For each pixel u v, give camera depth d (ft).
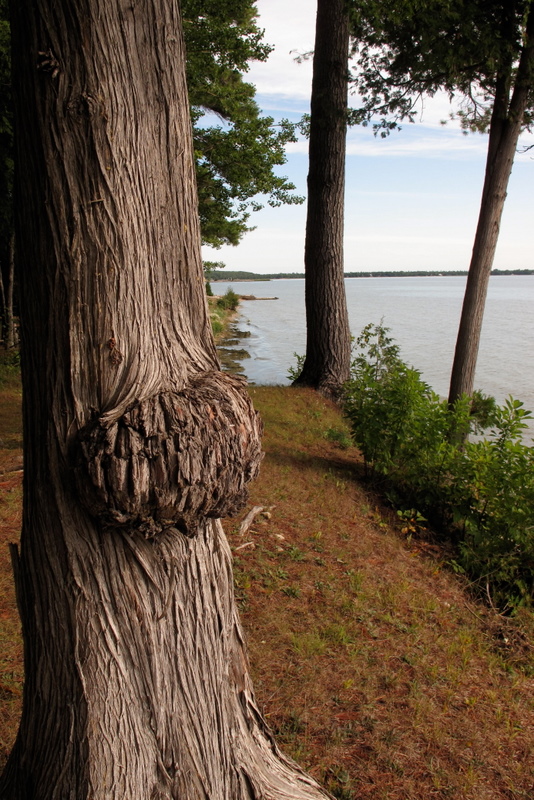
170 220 6.42
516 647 14.73
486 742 11.09
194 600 6.65
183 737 6.59
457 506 20.17
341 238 39.27
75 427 6.00
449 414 23.08
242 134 54.60
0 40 36.76
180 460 5.54
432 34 29.73
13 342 51.60
